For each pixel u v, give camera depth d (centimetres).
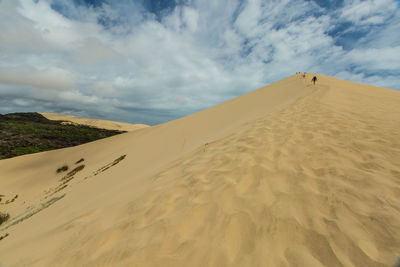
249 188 246
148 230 204
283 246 159
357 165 270
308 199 208
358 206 188
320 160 295
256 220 188
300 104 781
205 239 177
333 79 2256
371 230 160
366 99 913
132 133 2931
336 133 405
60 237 253
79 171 1931
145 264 162
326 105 695
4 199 1747
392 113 570
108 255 183
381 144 330
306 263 142
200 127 1598
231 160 346
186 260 159
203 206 224
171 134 1728
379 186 215
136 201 285
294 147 356
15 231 569
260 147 381
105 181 873
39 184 1998
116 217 255
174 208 235
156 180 371
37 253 230
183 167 397
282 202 208
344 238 156
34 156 2908
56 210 617
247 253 157
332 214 183
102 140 3039
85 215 302
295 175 261
